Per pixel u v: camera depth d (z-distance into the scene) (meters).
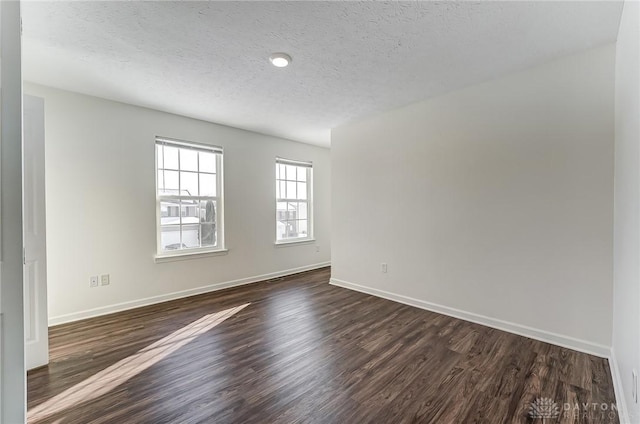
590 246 2.13
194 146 3.75
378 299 3.52
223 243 4.04
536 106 2.38
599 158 2.09
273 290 3.93
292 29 1.87
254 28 1.85
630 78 1.53
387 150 3.51
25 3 1.59
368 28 1.86
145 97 3.01
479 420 1.51
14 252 0.99
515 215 2.50
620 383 1.64
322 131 4.37
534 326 2.41
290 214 5.03
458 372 1.94
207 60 2.26
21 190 1.00
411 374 1.92
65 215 2.83
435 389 1.76
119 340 2.44
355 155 3.88
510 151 2.52
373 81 2.65
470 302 2.81
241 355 2.19
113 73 2.48
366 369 1.99
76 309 2.88
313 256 5.33
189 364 2.06
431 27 1.85
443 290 3.02
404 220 3.35
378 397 1.70
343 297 3.60
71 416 1.55
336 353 2.21
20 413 1.00
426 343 2.36
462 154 2.84
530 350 2.21
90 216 2.97
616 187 1.96
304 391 1.75
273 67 2.38
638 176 1.33
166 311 3.12
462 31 1.89
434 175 3.07
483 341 2.38
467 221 2.82
